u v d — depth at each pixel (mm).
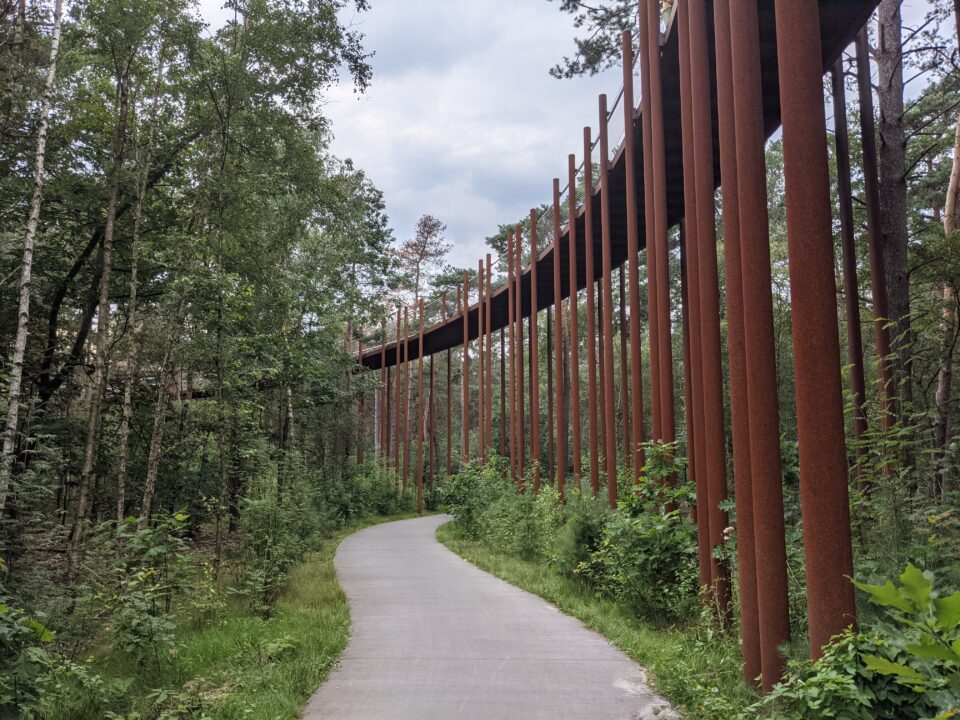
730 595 6938
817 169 4633
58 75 12438
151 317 12719
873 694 3711
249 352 13102
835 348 4527
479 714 5027
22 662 4152
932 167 20047
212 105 14102
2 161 12641
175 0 12188
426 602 9719
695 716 4824
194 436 13758
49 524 9508
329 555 15336
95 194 14148
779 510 5160
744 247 5496
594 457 16297
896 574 4512
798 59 4715
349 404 29359
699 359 8047
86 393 16375
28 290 9820
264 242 17141
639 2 11164
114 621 6410
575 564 10500
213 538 16781
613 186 15453
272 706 5062
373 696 5480
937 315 9711
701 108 7453
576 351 18328
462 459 28547
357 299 27156
